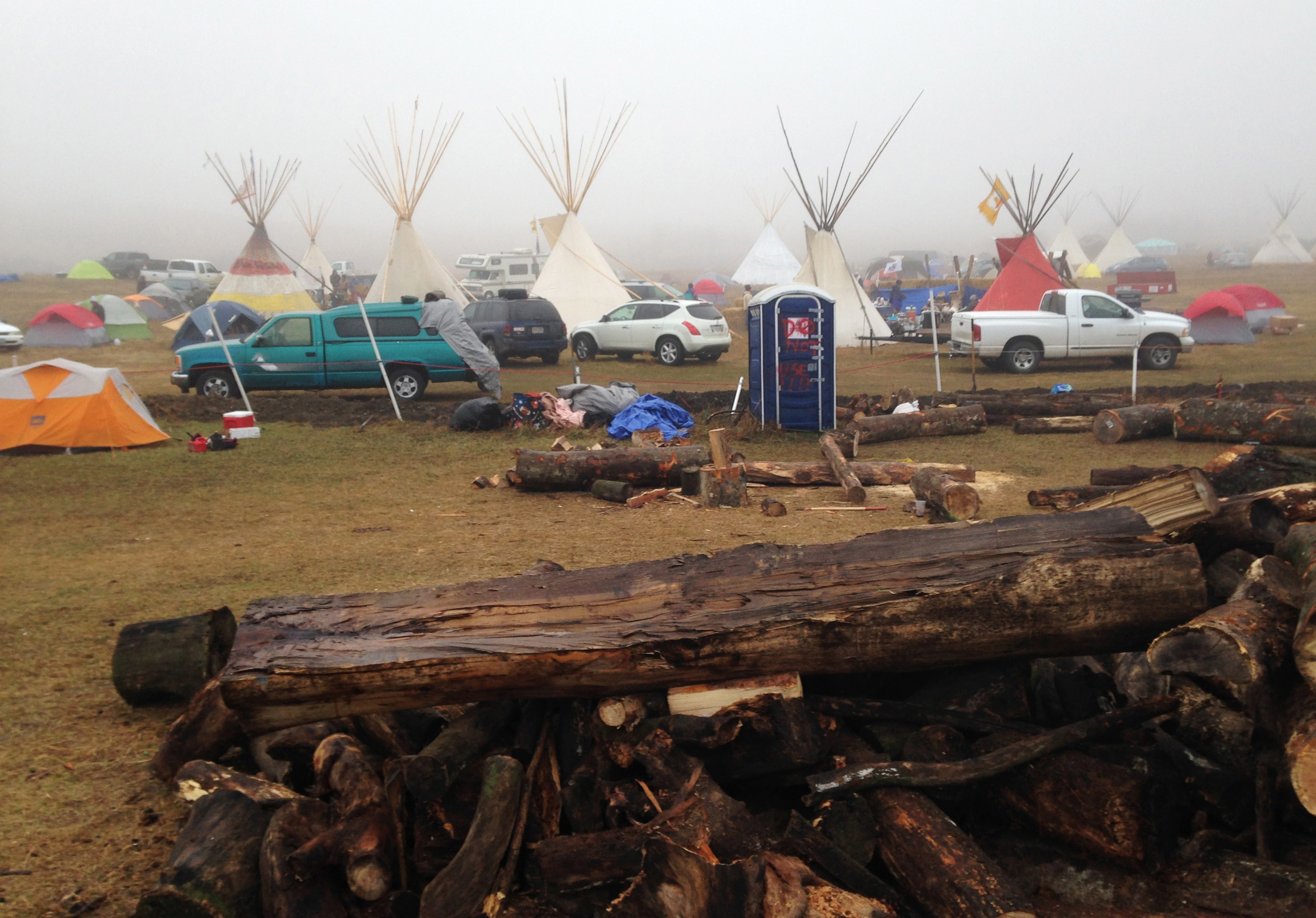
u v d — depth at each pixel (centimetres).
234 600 642
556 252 3106
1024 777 327
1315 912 281
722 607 361
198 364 1777
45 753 425
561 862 300
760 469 1080
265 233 3550
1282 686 314
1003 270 2869
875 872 316
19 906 312
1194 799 329
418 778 310
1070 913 299
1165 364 2184
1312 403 1361
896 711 361
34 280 5281
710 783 321
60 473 1150
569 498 1027
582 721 358
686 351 2444
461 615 371
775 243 5356
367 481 1112
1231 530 434
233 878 289
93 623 600
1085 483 1036
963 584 353
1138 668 411
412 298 1886
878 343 2905
